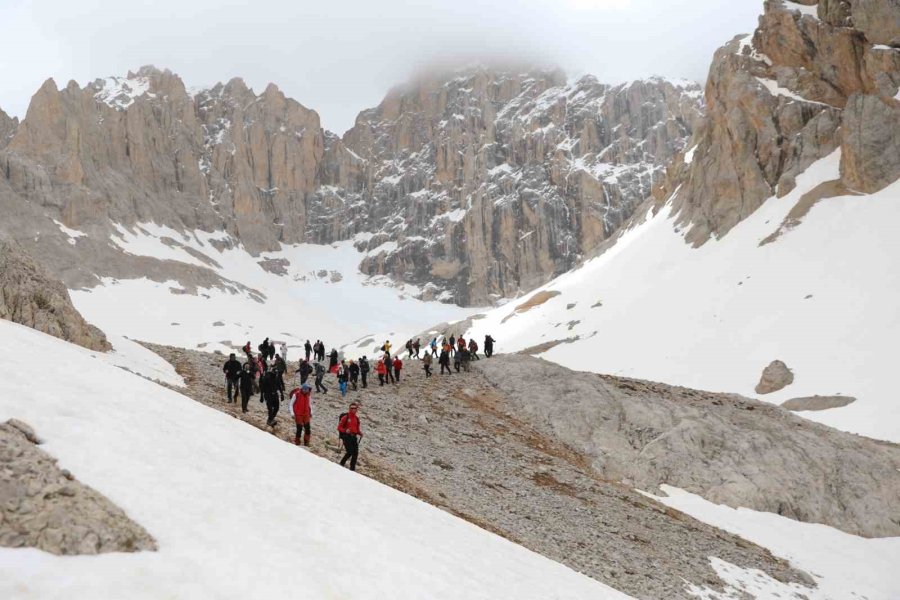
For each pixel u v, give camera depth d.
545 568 18.22
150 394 16.09
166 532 8.59
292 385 43.19
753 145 122.81
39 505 7.64
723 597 26.75
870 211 98.31
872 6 114.75
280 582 8.59
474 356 57.47
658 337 98.00
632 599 19.42
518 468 36.06
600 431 44.44
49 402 11.03
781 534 37.38
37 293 32.56
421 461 32.09
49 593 6.49
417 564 12.03
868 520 40.69
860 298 83.75
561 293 137.12
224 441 14.38
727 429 45.28
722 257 110.50
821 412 66.44
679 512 37.25
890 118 104.19
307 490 13.57
